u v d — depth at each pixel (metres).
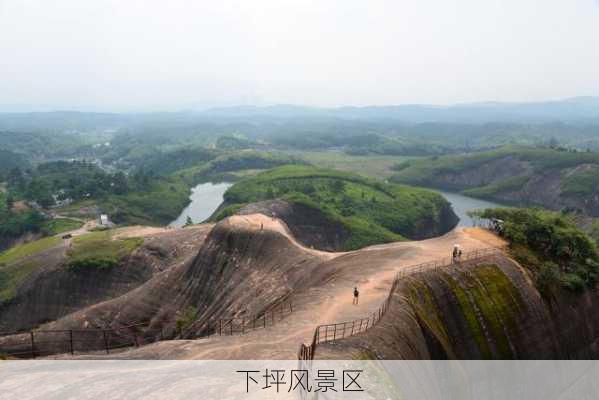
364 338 34.44
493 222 70.88
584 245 62.62
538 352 50.09
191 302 78.12
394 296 43.75
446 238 68.38
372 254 64.38
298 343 37.50
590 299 59.12
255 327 52.47
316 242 144.62
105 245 118.81
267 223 86.50
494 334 48.00
